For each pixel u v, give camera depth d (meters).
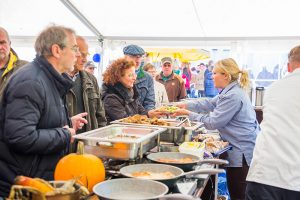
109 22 5.00
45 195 0.99
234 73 2.89
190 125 2.45
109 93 2.71
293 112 1.92
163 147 2.10
